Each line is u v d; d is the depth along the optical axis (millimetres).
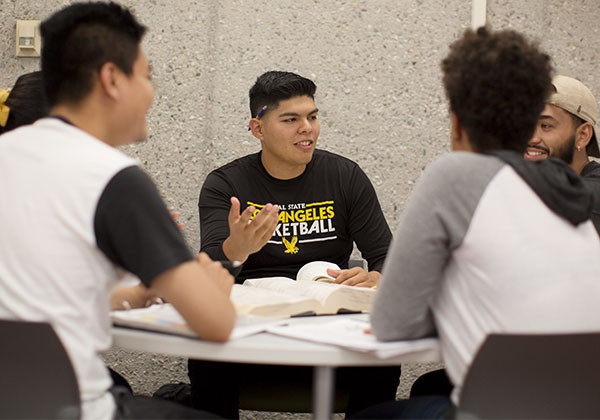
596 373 1274
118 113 1428
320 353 1364
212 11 2891
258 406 2207
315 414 1400
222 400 2158
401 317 1410
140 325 1490
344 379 2154
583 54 2902
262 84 2510
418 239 1388
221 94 2896
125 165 1343
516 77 1419
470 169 1393
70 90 1410
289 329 1494
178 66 2895
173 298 1339
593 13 2896
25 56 2854
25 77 1839
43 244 1314
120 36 1416
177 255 1332
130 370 2896
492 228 1361
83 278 1321
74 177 1327
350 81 2908
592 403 1292
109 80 1401
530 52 1439
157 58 2889
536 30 2896
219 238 2439
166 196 2904
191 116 2900
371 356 1375
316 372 1396
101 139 1435
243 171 2590
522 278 1354
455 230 1372
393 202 2934
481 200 1372
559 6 2896
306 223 2535
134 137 1485
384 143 2918
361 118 2916
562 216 1413
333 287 1747
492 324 1358
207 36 2889
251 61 2896
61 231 1316
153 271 1317
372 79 2906
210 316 1348
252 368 2197
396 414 1536
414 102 2914
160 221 1331
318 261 2346
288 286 1854
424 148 2924
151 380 2896
